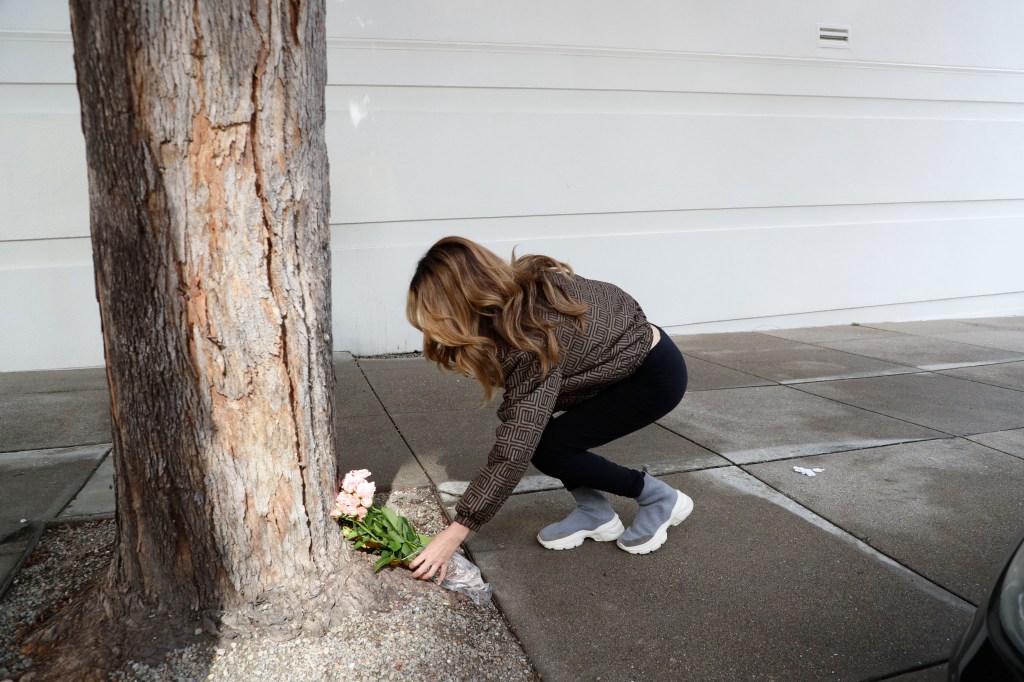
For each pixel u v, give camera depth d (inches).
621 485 106.3
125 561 84.7
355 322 228.5
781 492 133.5
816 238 279.7
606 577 103.3
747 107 260.7
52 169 196.5
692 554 110.1
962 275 306.5
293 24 77.5
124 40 71.1
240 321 79.6
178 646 81.8
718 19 249.8
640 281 257.9
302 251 82.7
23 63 190.1
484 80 227.8
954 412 182.1
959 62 285.0
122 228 75.1
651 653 86.9
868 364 229.6
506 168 234.8
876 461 149.0
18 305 200.1
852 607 96.7
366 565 94.6
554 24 231.5
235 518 83.7
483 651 86.0
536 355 85.6
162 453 80.9
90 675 78.2
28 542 106.9
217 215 76.5
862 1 266.5
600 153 244.4
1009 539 115.8
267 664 80.7
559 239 245.3
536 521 120.1
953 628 92.4
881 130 279.6
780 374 216.8
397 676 80.4
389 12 215.5
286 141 78.8
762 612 95.3
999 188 304.0
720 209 263.9
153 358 78.4
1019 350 249.4
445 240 86.5
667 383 97.2
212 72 73.3
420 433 160.4
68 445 148.8
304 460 86.7
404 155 224.2
